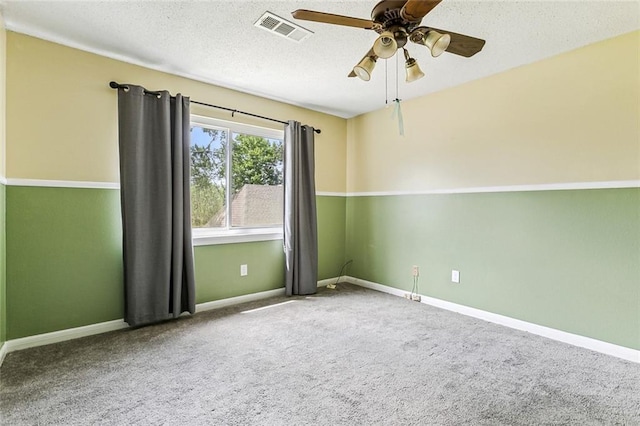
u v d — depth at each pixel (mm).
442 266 3467
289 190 3811
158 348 2420
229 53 2666
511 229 2941
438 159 3516
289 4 2023
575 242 2574
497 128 3039
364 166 4344
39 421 1608
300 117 4059
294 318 3086
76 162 2588
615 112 2393
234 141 3564
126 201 2711
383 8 1590
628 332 2330
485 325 2953
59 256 2523
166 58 2756
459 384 1984
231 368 2146
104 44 2527
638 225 2297
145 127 2789
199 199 3318
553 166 2695
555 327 2670
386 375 2080
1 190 2186
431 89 3465
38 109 2430
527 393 1897
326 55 2691
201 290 3289
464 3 1974
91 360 2225
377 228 4168
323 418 1659
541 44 2494
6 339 2312
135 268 2730
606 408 1766
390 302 3617
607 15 2104
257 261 3709
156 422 1617
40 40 2430
